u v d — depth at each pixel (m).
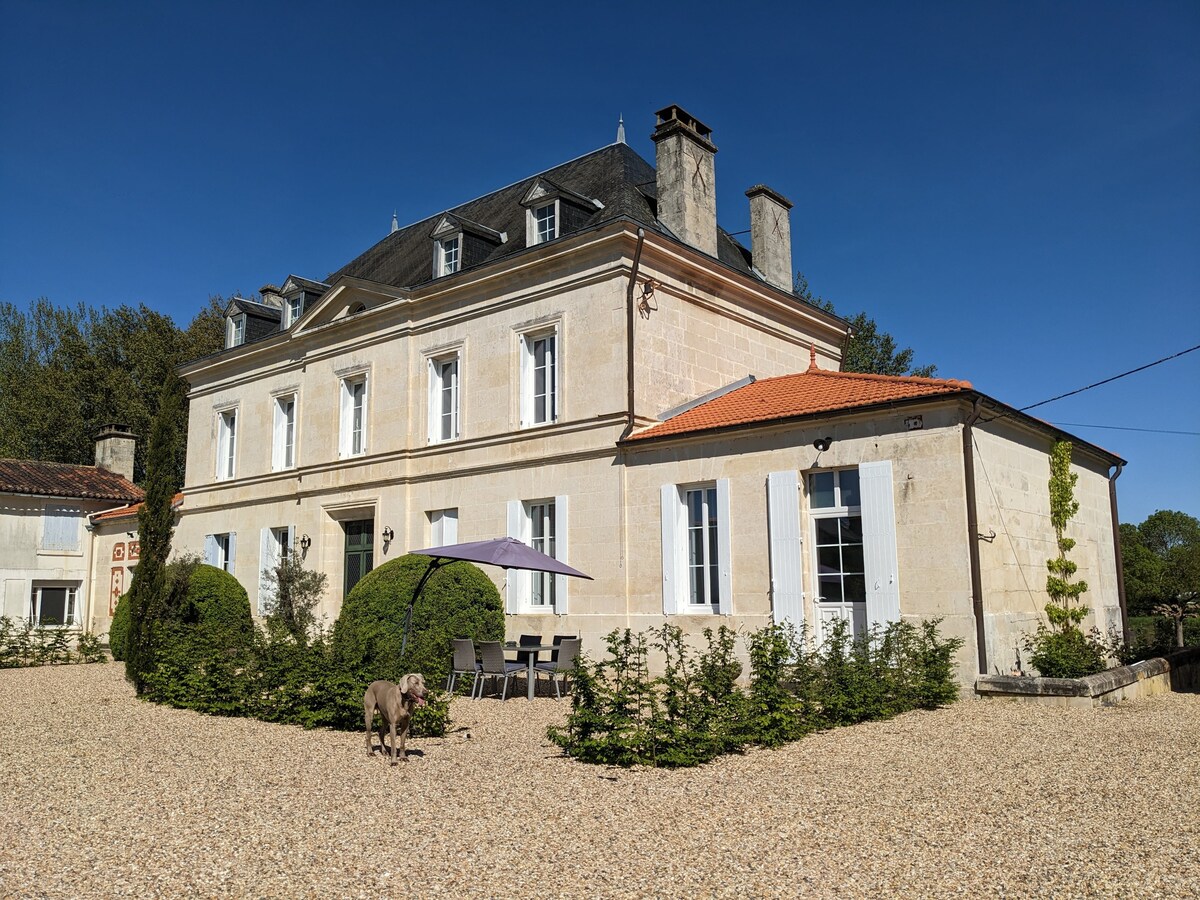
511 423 17.11
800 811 6.35
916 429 12.35
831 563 13.21
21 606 27.61
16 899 4.74
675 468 14.80
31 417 37.19
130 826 6.20
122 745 9.63
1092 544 16.56
